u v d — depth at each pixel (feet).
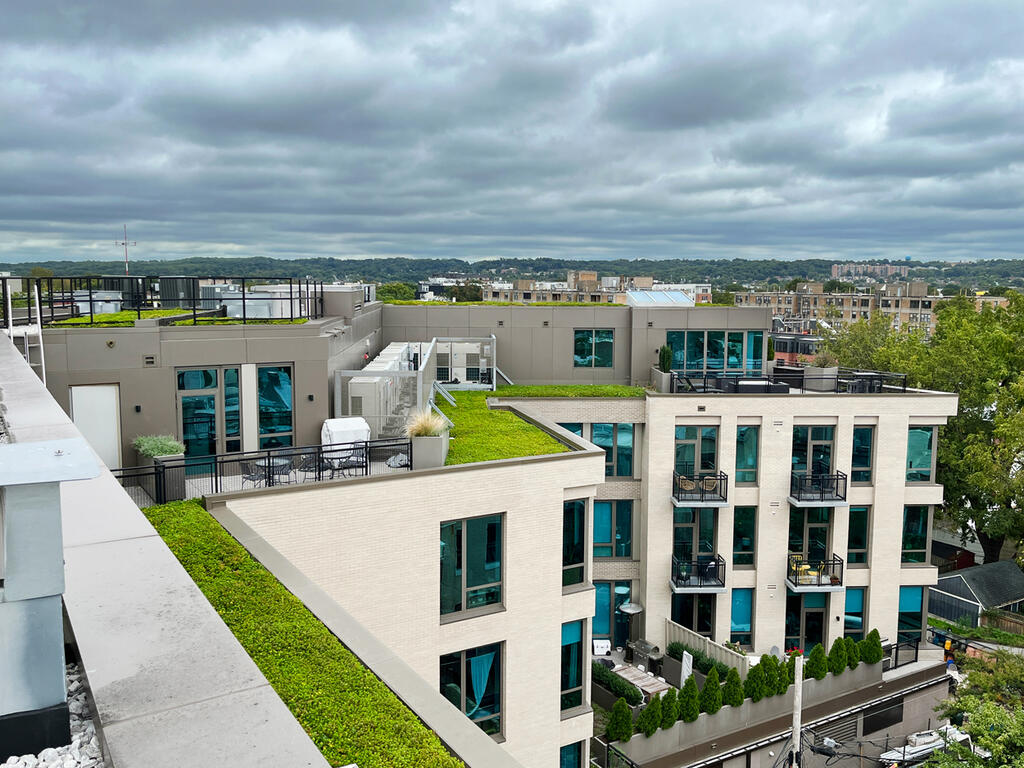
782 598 97.66
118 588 20.66
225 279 64.44
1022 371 130.52
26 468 14.08
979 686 79.41
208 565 33.09
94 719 15.35
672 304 122.31
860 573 98.68
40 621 14.78
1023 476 113.29
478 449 61.00
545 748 58.49
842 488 96.89
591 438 99.25
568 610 61.11
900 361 139.13
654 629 97.81
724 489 95.45
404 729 20.84
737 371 117.19
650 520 96.37
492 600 55.72
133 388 55.36
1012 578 124.88
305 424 62.28
